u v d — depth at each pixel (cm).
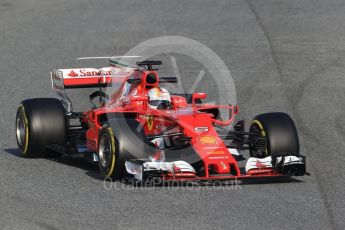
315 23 7919
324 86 5850
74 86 4291
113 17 8181
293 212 3066
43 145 3928
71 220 2927
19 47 7050
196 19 8094
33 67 6400
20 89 5756
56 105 3991
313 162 3969
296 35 7475
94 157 3706
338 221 2962
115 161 3400
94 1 8912
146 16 8225
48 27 7775
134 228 2834
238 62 6581
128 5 8731
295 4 8744
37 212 3030
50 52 6869
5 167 3819
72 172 3716
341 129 4728
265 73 6241
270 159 3503
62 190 3362
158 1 8931
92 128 3844
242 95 5616
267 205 3153
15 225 2866
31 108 3950
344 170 3809
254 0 8944
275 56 6769
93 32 7588
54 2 8881
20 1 8925
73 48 7006
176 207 3102
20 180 3550
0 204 3142
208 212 3041
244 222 2920
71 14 8306
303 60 6644
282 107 5284
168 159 3612
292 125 3619
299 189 3428
